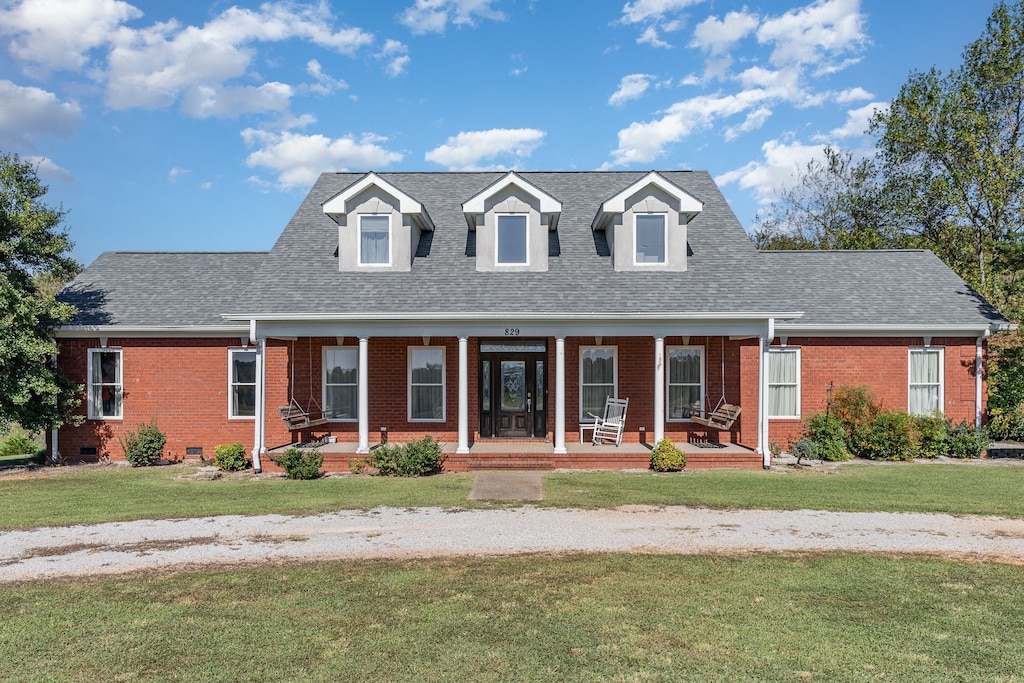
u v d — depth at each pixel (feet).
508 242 55.67
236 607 21.85
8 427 52.80
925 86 82.74
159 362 57.52
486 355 57.52
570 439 57.06
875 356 57.77
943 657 18.17
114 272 65.21
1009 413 60.23
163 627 20.26
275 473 50.01
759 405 50.78
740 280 53.67
